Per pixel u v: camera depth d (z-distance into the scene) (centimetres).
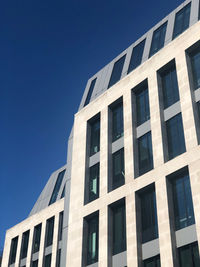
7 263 5184
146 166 3069
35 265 4809
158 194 2758
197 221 2414
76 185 3544
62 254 3316
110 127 3591
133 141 3238
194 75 3100
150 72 3419
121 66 4122
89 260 3098
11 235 5456
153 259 2641
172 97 3184
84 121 3894
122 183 3178
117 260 2859
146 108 3372
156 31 3997
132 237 2784
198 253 2394
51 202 5588
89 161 3625
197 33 3152
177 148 2903
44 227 4966
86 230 3253
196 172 2583
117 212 3097
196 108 2902
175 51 3272
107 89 3934
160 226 2625
